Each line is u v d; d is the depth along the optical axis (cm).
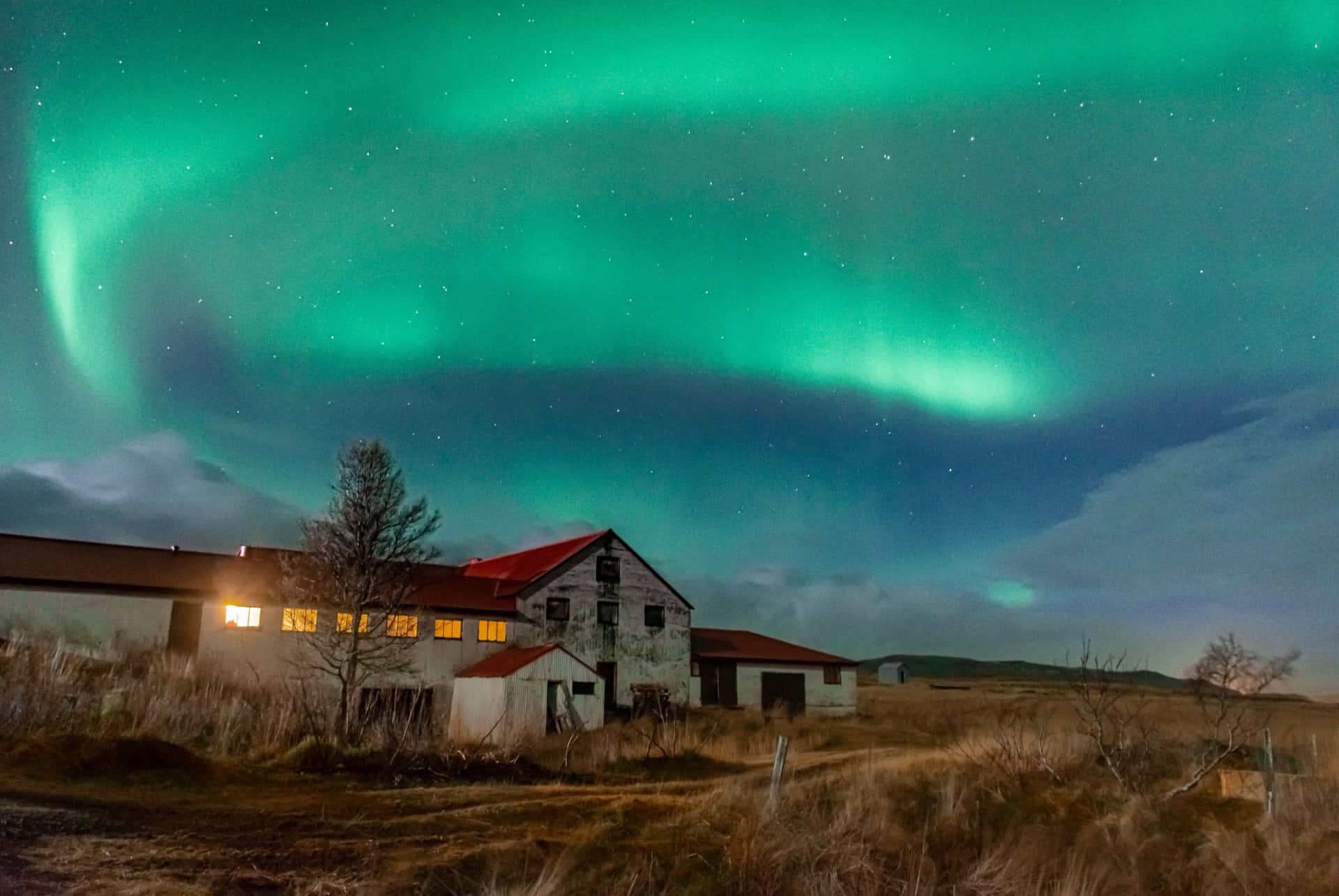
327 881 892
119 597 2898
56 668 1875
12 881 766
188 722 1669
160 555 3225
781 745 1494
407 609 3403
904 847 1272
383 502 2762
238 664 2981
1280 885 1189
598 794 1423
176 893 792
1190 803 1566
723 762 2106
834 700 4531
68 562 2981
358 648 2812
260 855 945
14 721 1388
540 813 1245
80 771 1218
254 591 3091
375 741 1717
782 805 1318
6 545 2986
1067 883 1154
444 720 3130
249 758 1528
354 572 2661
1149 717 2228
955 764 1725
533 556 4444
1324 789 1538
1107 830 1373
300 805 1202
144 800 1134
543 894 911
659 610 4194
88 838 923
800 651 4703
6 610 2733
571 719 3216
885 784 1534
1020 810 1469
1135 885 1191
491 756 1748
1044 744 1792
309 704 2430
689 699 4162
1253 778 1582
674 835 1194
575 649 3900
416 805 1256
